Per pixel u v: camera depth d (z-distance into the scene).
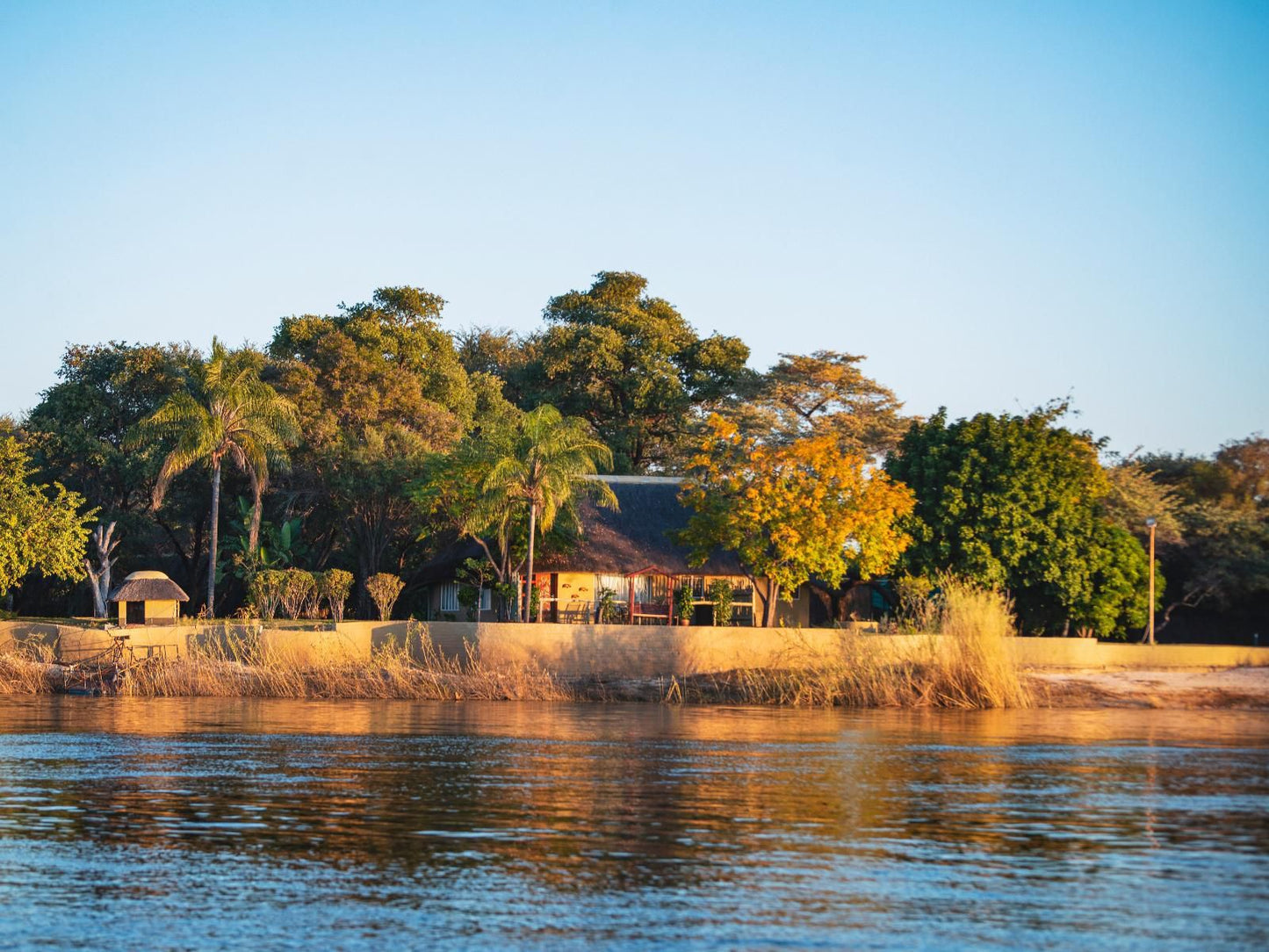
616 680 49.12
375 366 79.69
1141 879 18.23
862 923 15.84
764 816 22.67
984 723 39.88
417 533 75.50
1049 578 56.91
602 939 15.05
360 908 16.27
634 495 67.75
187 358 81.19
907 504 54.75
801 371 91.38
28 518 58.44
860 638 47.94
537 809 23.08
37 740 32.84
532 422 56.50
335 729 35.94
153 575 59.16
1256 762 30.78
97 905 16.36
